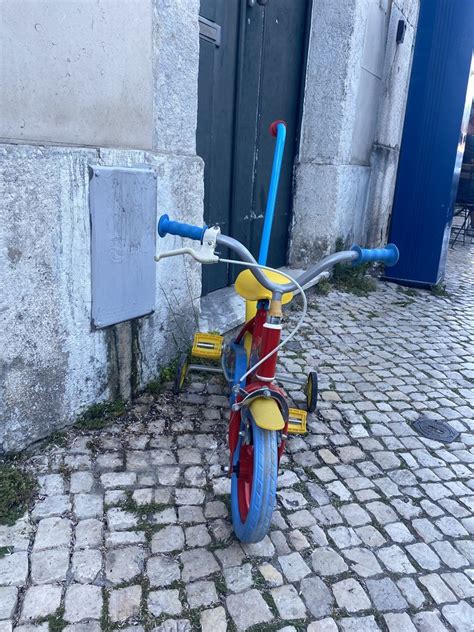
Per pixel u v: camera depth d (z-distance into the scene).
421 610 2.07
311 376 3.37
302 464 2.92
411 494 2.76
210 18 4.15
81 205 2.62
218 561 2.20
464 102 6.13
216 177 4.70
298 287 1.94
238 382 2.39
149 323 3.33
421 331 5.27
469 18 5.93
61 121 2.49
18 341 2.47
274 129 2.93
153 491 2.55
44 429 2.74
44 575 2.04
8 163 2.22
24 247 2.38
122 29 2.71
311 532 2.42
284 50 5.44
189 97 3.34
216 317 4.42
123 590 2.02
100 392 3.05
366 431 3.32
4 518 2.28
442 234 6.63
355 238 7.36
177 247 3.46
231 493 2.40
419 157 6.53
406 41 8.08
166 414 3.20
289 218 6.38
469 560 2.35
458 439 3.34
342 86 5.80
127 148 2.91
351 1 5.52
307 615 2.00
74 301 2.71
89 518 2.34
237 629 1.92
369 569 2.24
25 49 2.26
